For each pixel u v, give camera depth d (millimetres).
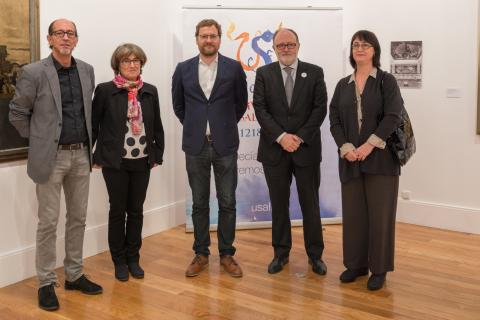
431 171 4711
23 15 3291
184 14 4371
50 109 2906
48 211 3006
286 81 3443
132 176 3402
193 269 3486
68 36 2893
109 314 2928
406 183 4848
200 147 3426
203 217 3574
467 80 4453
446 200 4664
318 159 3465
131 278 3457
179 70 3504
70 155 3027
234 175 3543
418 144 4750
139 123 3322
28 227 3480
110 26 4008
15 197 3385
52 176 2963
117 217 3402
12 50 3240
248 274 3525
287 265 3689
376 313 2922
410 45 4684
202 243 3584
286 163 3459
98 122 3320
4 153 3246
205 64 3428
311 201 3492
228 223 3568
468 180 4543
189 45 4410
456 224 4602
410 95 4746
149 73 4387
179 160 4773
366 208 3314
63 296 3174
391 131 3061
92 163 3242
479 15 4336
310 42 4543
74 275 3232
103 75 3986
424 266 3664
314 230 3523
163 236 4457
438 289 3258
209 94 3430
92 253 3977
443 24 4512
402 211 4883
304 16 4520
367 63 3178
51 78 2900
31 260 3496
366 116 3146
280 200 3531
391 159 3148
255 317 2877
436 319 2850
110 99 3271
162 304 3055
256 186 4609
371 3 4824
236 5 4848
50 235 3039
